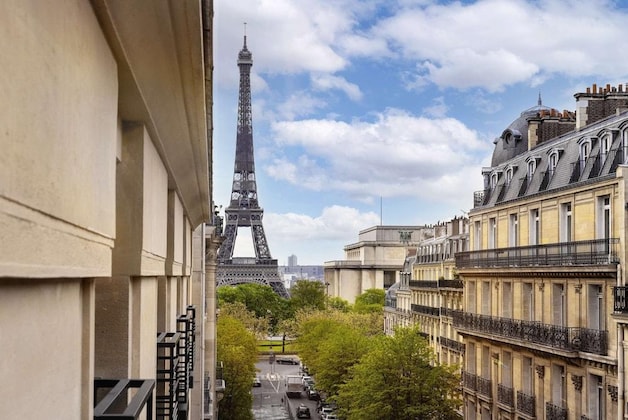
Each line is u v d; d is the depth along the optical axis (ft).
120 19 13.37
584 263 117.60
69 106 10.44
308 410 301.43
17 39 8.06
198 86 18.58
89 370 12.65
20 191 8.13
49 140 9.34
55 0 9.59
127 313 19.30
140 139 19.45
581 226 122.21
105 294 19.25
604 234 116.57
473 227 178.29
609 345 110.32
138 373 20.38
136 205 19.42
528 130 160.97
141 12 13.53
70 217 10.51
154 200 23.22
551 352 124.06
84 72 11.49
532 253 139.85
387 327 378.73
